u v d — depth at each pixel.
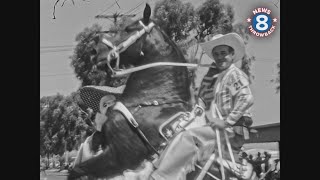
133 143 15.05
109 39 15.14
